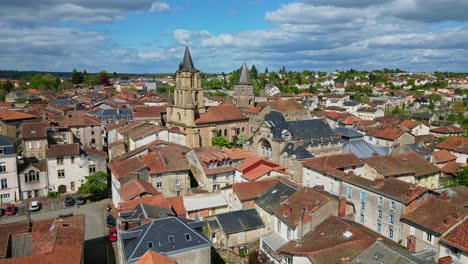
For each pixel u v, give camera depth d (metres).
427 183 82.00
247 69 143.12
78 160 86.94
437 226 52.94
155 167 75.69
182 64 111.75
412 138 118.06
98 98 197.75
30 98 193.00
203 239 45.16
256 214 64.06
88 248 61.19
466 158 105.50
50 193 84.25
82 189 80.81
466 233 48.53
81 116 116.81
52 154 84.44
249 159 84.06
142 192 64.12
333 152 101.25
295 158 86.94
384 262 39.78
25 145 91.00
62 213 76.12
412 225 56.81
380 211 63.34
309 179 81.44
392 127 121.75
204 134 113.38
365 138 122.81
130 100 188.00
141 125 107.62
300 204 57.28
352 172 74.62
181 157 80.44
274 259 52.59
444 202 56.81
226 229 60.09
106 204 81.12
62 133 106.25
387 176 75.44
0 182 79.44
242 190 68.19
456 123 164.75
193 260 44.03
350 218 62.72
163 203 59.34
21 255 41.16
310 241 50.03
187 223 48.09
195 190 77.75
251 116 125.00
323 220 54.25
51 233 43.88
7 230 46.31
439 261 42.59
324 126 105.25
